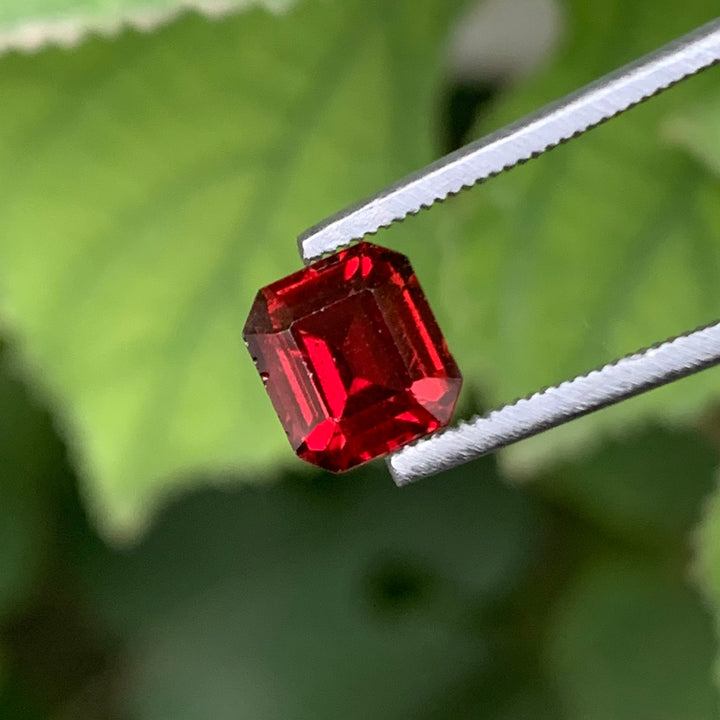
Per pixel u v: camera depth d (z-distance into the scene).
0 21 0.09
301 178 0.10
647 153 0.10
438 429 0.09
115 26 0.09
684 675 0.12
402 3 0.10
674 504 0.12
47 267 0.10
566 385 0.09
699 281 0.10
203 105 0.10
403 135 0.10
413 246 0.10
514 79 0.12
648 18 0.10
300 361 0.09
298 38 0.10
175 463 0.10
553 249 0.10
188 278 0.10
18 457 0.12
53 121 0.10
